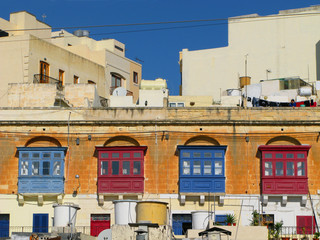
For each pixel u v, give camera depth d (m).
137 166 49.81
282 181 48.94
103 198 49.56
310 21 67.44
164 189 49.56
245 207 48.97
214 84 69.12
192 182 49.28
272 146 49.22
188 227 48.97
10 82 59.41
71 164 50.41
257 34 68.69
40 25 66.69
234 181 49.44
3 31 62.97
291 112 50.28
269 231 44.97
